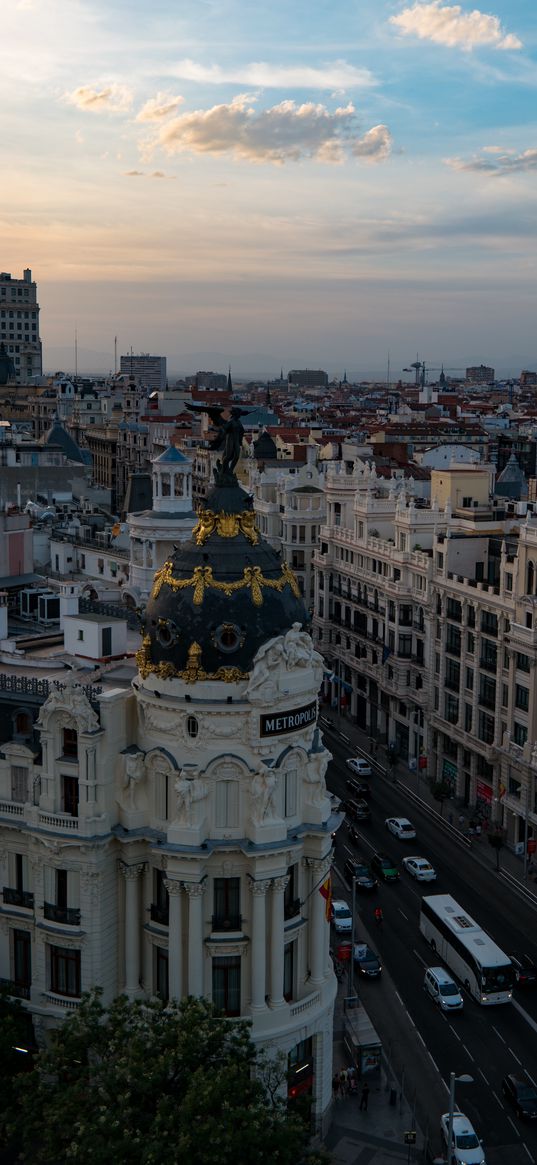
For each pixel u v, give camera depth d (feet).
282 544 626.23
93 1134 182.39
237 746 224.33
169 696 224.94
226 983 229.45
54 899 234.17
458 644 440.86
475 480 518.37
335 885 363.76
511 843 398.62
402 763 491.72
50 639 305.32
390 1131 244.63
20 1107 213.87
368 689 534.37
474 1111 253.65
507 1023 288.10
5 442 612.29
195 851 219.20
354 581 549.95
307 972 239.30
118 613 322.55
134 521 413.59
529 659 383.24
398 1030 283.38
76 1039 203.00
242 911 227.20
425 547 495.41
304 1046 237.86
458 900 354.54
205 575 227.61
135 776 229.86
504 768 399.65
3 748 239.91
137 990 235.20
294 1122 196.13
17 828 234.99
